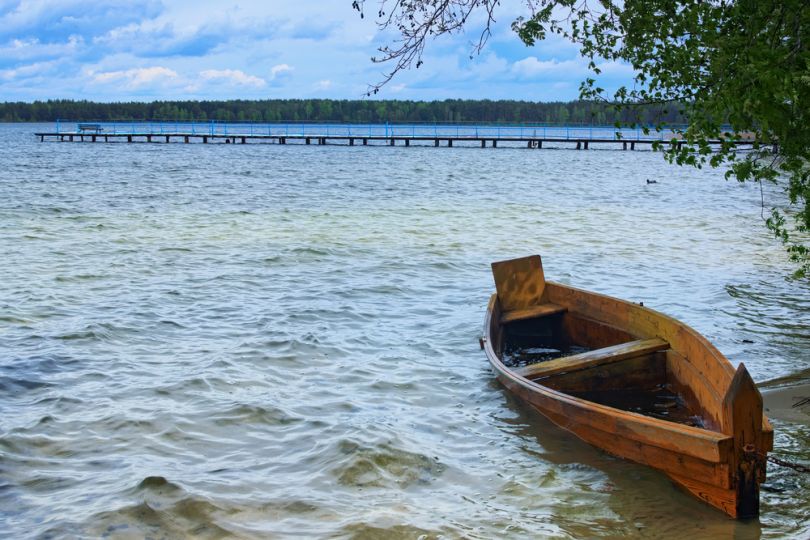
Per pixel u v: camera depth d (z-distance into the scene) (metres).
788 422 7.43
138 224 22.80
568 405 6.75
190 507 5.71
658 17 7.04
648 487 6.09
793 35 6.26
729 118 6.06
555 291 10.77
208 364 9.44
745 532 5.41
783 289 14.02
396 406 8.11
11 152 66.00
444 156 64.88
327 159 59.56
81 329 10.88
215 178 40.81
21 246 18.53
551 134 103.75
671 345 8.30
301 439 7.11
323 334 11.03
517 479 6.31
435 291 14.19
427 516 5.65
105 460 6.58
